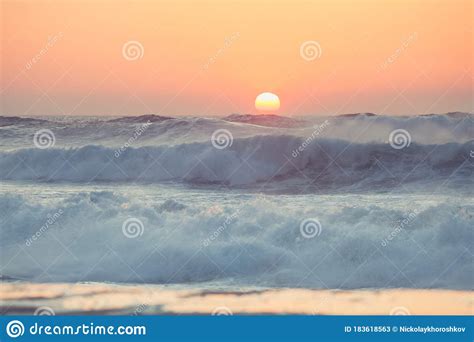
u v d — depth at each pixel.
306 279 15.18
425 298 14.05
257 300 13.95
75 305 13.55
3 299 13.91
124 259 16.27
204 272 15.80
